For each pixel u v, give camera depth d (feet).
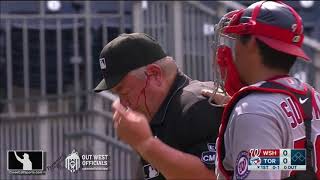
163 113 19.63
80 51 56.90
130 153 49.49
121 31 56.90
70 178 47.42
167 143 19.43
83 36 57.06
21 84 56.39
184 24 52.19
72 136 50.93
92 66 56.70
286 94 15.83
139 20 53.06
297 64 49.03
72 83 56.75
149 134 17.07
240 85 17.35
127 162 49.98
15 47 56.54
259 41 16.30
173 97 19.79
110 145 50.52
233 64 17.20
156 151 17.01
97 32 57.16
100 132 52.42
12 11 57.06
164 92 19.86
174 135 19.20
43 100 53.83
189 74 52.01
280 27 16.15
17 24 56.59
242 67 16.87
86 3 57.16
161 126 19.62
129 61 19.72
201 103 19.03
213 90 18.69
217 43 17.66
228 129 15.88
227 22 17.43
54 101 54.34
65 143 51.24
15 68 56.39
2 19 56.49
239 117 15.39
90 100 53.16
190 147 18.93
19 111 54.75
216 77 18.01
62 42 57.06
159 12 52.60
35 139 51.47
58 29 57.06
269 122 15.16
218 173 16.70
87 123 52.80
